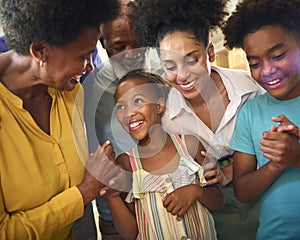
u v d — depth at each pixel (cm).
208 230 81
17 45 66
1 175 66
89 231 97
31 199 70
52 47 64
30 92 74
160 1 81
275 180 79
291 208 77
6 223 67
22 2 60
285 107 80
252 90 88
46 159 73
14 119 69
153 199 77
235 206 88
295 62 76
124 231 82
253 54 78
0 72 71
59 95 80
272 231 79
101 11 68
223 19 88
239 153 85
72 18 62
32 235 68
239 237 85
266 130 80
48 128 77
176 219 76
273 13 77
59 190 75
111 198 80
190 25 80
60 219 71
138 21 82
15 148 68
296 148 70
